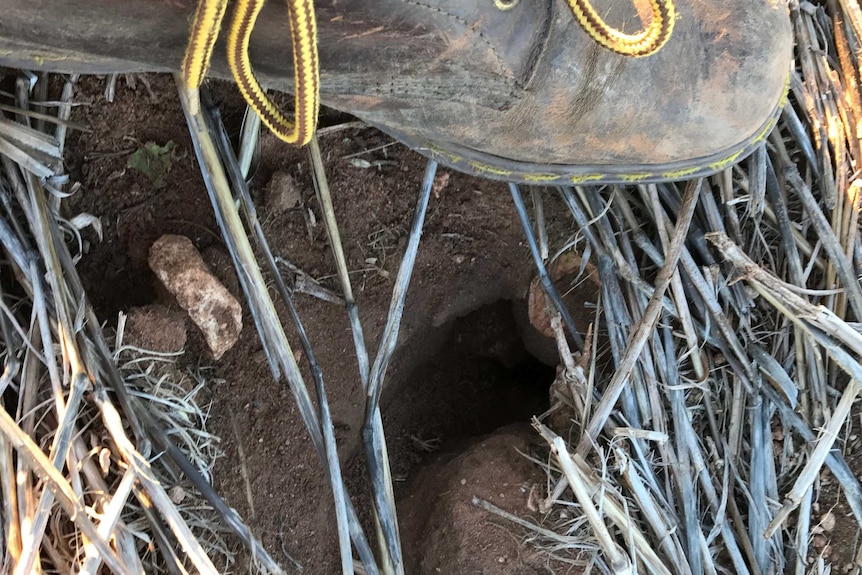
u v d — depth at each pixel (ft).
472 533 3.07
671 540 3.03
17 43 1.96
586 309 3.37
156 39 2.03
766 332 3.15
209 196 2.85
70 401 2.38
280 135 2.10
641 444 3.11
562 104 2.55
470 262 3.39
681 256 3.06
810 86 3.16
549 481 3.10
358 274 3.18
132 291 2.84
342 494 2.80
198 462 2.70
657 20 1.96
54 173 2.56
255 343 2.99
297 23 1.56
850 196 3.08
